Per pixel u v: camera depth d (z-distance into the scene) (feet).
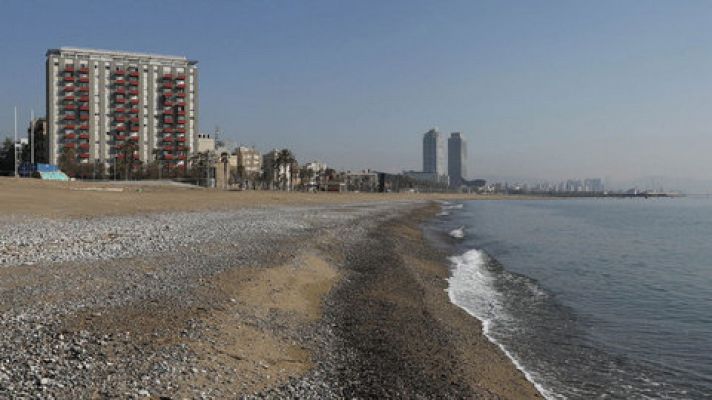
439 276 80.53
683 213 381.60
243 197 272.31
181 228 103.76
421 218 233.55
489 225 213.87
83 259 62.28
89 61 522.47
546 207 490.08
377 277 71.05
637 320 57.67
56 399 24.91
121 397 25.86
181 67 557.33
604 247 136.46
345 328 45.55
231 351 34.91
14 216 105.19
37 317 37.55
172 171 524.52
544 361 42.37
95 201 155.33
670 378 39.60
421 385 34.04
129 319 38.55
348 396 31.12
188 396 27.22
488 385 35.50
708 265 105.09
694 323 56.80
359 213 210.79
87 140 521.24
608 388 37.19
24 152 556.10
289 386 31.24
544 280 82.43
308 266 70.74
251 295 49.93
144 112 542.57
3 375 26.96
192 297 46.29
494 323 53.72
